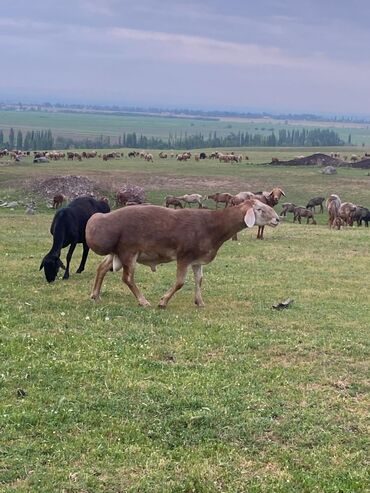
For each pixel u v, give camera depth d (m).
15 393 8.12
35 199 46.22
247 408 8.03
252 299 14.48
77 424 7.38
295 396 8.53
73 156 86.69
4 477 6.17
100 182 51.75
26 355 9.51
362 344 11.08
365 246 25.42
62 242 15.13
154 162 83.06
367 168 77.88
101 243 12.55
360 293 15.96
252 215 12.72
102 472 6.39
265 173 69.00
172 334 11.14
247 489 6.23
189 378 8.94
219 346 10.63
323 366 9.88
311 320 12.72
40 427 7.23
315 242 26.28
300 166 78.94
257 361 9.95
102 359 9.59
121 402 8.01
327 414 7.99
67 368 9.04
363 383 9.19
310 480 6.39
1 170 60.97
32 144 145.25
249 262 20.06
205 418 7.60
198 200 49.62
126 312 12.44
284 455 6.90
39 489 6.00
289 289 15.89
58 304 12.89
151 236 12.54
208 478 6.37
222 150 130.75
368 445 7.24
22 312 12.06
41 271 16.45
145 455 6.77
